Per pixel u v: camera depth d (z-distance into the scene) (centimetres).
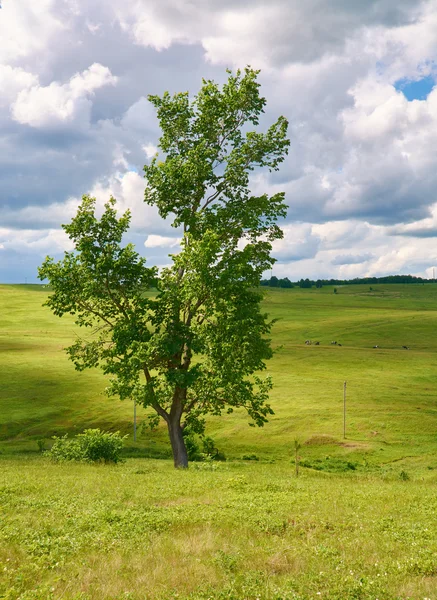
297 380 12912
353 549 1367
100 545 1363
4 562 1205
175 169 4138
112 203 4181
